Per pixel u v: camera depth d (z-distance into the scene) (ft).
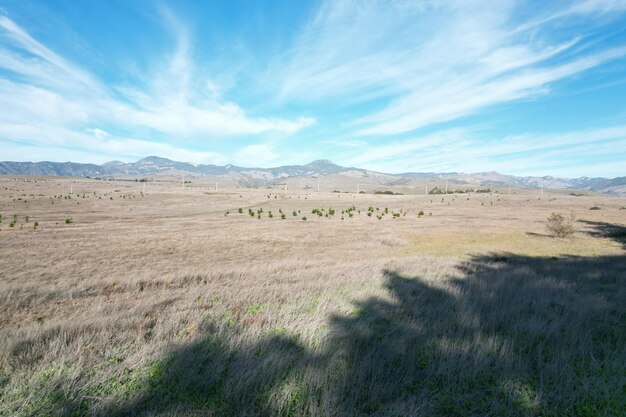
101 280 41.32
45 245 80.48
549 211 206.90
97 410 11.76
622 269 44.24
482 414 11.73
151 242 89.40
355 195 456.04
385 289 31.53
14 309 29.78
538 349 16.53
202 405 12.14
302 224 146.61
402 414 11.54
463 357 15.26
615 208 226.38
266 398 12.49
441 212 212.23
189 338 17.97
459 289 30.32
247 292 30.45
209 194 393.29
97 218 165.78
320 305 24.70
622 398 12.54
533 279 35.73
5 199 267.18
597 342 18.10
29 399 12.26
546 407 12.09
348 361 15.48
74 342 17.15
